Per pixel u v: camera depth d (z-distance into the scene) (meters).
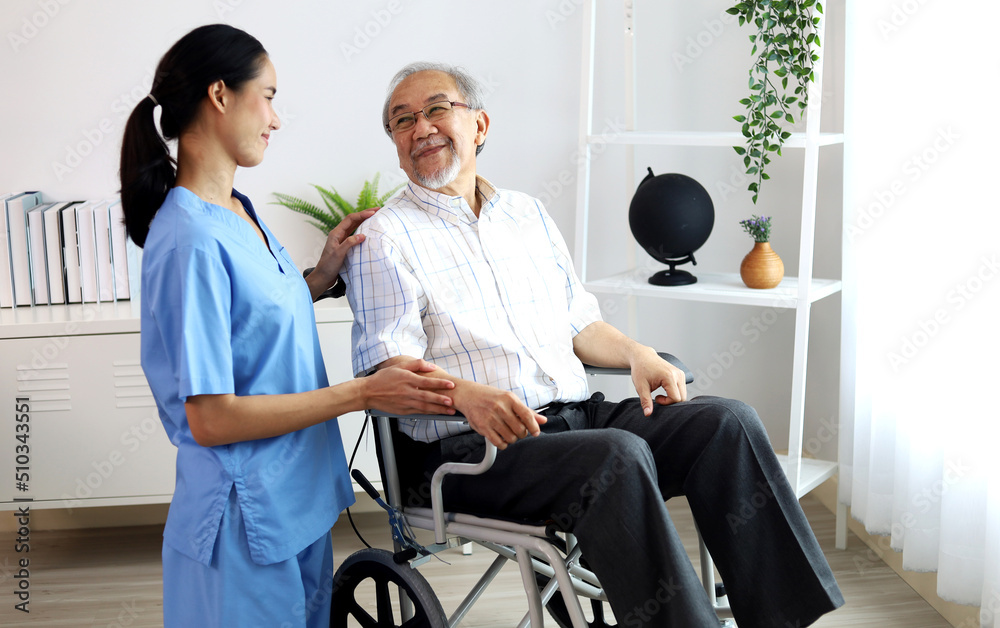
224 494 1.28
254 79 1.31
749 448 1.45
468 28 2.53
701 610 1.25
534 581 1.37
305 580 1.45
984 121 1.64
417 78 1.64
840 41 2.35
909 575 2.11
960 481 1.71
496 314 1.63
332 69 2.51
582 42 2.35
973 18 1.67
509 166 2.61
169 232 1.25
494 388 1.34
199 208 1.29
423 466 1.57
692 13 2.54
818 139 2.05
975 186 1.67
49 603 2.14
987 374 1.65
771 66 2.54
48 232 2.31
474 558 2.36
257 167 2.54
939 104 1.79
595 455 1.32
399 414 1.38
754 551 1.44
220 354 1.25
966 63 1.70
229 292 1.28
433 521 1.50
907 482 1.96
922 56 1.85
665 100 2.59
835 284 2.24
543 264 1.75
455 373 1.58
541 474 1.38
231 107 1.30
